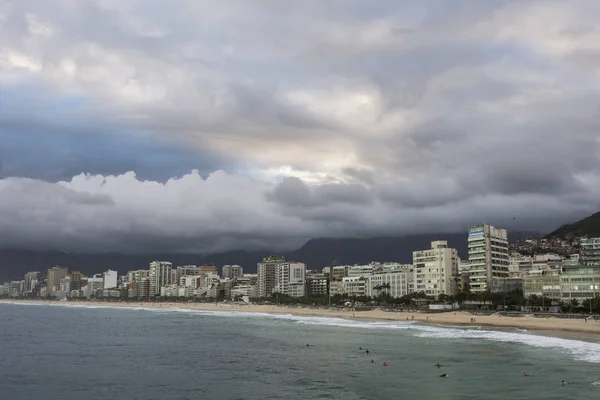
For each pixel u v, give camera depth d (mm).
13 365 88125
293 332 152000
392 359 88812
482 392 60812
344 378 72062
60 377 76438
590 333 131375
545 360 83875
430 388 63969
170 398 62781
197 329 169750
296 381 71000
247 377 74875
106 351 107500
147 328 176375
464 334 137500
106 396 64375
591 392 59719
